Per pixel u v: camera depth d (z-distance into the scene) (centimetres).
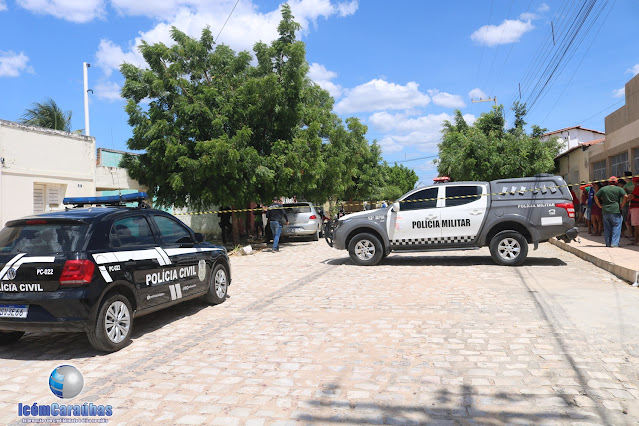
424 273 1032
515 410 369
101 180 1738
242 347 556
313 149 1812
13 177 1366
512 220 1078
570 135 3031
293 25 1775
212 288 784
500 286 852
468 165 2286
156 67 1688
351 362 491
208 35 1761
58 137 1516
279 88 1708
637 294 737
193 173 1609
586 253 1117
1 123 1334
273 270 1200
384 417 366
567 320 612
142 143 1672
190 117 1669
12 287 534
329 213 3603
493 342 538
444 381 431
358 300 789
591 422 345
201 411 387
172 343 587
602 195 1204
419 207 1150
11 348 594
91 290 530
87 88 2552
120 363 518
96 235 565
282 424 360
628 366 451
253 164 1638
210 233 2420
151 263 632
